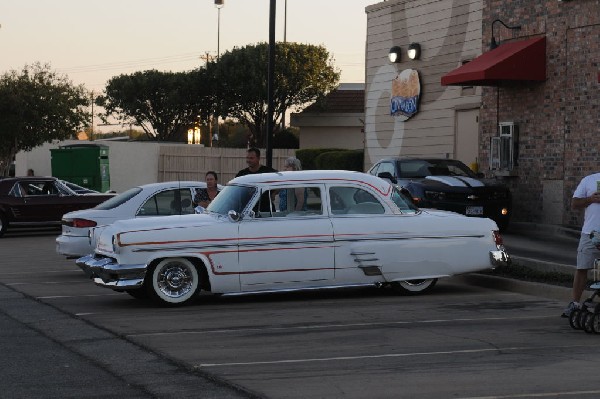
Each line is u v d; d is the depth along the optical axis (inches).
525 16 1029.8
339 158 1737.2
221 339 462.6
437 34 1251.2
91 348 443.5
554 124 992.9
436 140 1257.4
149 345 447.8
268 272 581.9
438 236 608.7
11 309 573.3
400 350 428.5
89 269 593.3
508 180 1063.0
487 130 1103.0
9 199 1182.9
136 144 1987.0
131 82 3287.4
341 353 422.9
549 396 338.6
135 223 578.9
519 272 653.9
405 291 619.8
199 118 3238.2
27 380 375.9
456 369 386.3
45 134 2098.9
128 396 347.9
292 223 586.9
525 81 1029.2
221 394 348.8
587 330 465.7
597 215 479.8
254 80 2837.1
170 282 577.0
